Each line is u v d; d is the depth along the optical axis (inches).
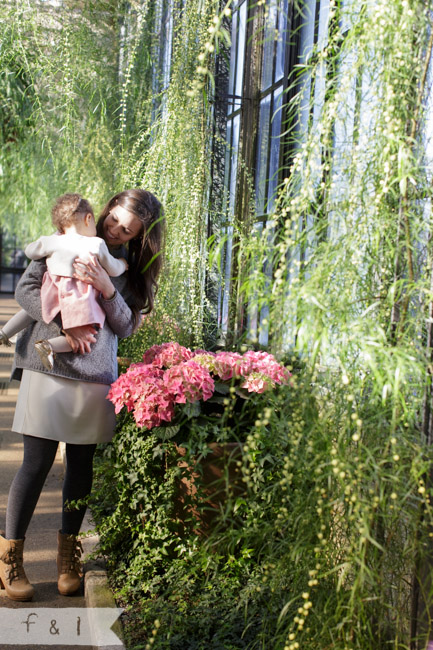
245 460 71.0
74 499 100.3
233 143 155.6
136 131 200.7
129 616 88.4
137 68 206.8
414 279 67.5
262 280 65.9
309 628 64.6
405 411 57.8
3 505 129.9
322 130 63.7
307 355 65.1
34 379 96.9
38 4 202.5
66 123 203.2
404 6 57.8
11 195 267.9
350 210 63.1
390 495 60.9
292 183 70.5
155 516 97.9
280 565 71.4
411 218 63.5
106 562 103.9
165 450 96.1
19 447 171.0
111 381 101.3
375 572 60.4
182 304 141.0
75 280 95.4
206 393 95.7
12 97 211.5
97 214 222.4
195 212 137.9
